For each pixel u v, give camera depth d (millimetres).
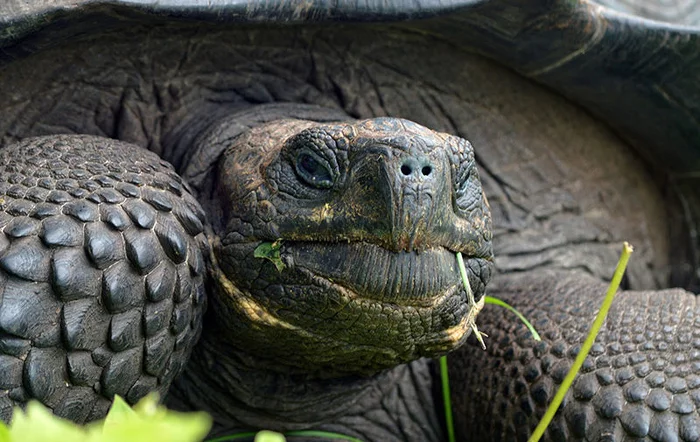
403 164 2070
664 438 2398
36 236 2055
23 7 2453
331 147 2195
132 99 2979
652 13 3543
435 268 2152
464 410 3035
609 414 2496
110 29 2729
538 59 3326
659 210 4203
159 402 2352
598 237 3840
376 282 2125
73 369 2055
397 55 3299
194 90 3057
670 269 4223
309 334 2361
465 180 2285
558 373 2701
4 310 1948
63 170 2268
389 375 3111
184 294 2268
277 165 2357
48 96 2869
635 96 3531
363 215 2109
